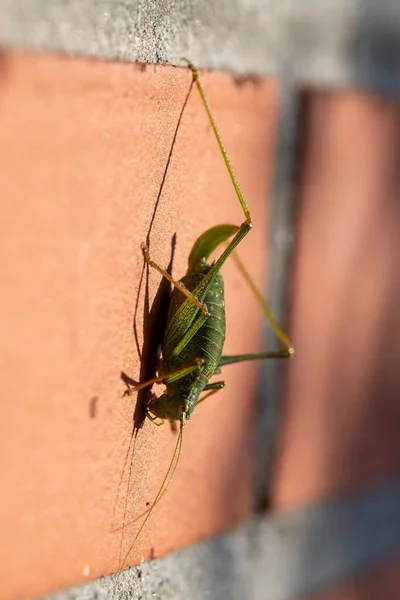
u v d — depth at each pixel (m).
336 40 0.29
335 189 0.30
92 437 0.23
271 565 0.29
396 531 0.32
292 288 0.29
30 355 0.22
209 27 0.26
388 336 0.31
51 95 0.22
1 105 0.22
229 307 0.28
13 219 0.22
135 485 0.24
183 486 0.26
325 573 0.30
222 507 0.27
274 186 0.28
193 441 0.27
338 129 0.29
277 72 0.28
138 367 0.24
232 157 0.27
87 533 0.23
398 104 0.31
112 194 0.23
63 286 0.23
